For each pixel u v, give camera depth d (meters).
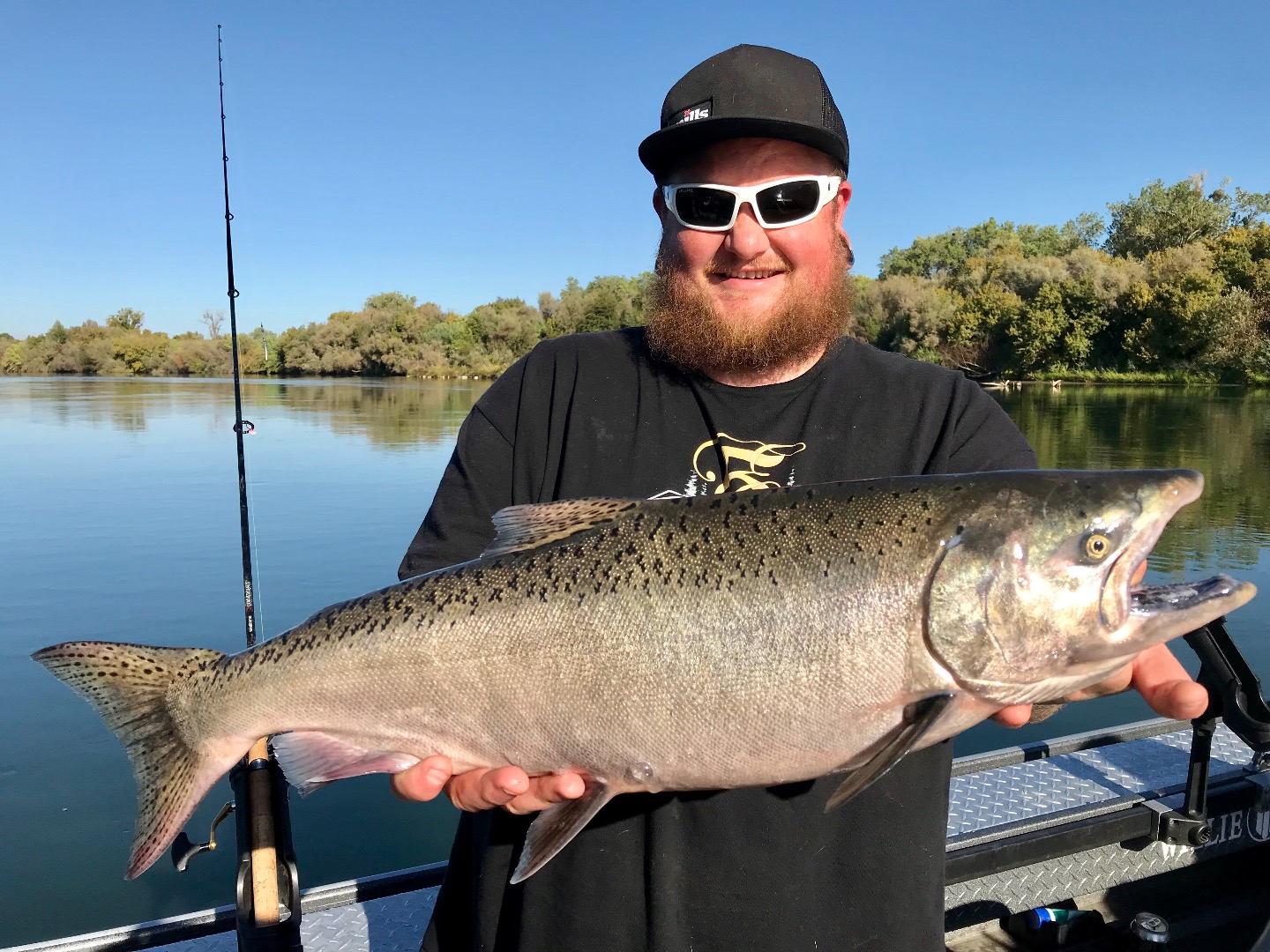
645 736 0.80
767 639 0.79
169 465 6.74
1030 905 1.13
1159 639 0.78
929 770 0.80
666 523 0.83
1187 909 1.30
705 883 0.78
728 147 0.87
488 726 0.83
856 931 0.77
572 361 0.92
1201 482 0.79
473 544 0.91
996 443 0.86
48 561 3.96
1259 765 1.27
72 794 2.07
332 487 5.80
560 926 0.79
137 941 1.04
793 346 0.85
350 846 1.91
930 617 0.78
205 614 3.21
